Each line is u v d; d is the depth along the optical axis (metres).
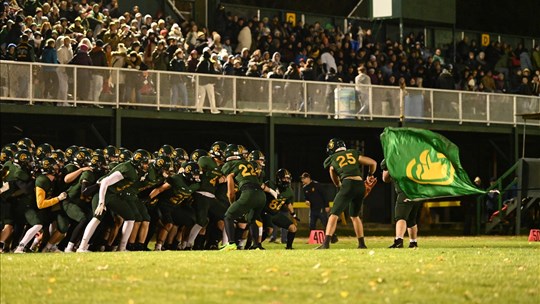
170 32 54.97
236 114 53.47
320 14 71.12
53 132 57.72
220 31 61.94
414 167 36.00
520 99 62.81
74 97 48.81
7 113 48.16
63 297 18.86
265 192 38.44
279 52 60.97
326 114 56.12
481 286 20.80
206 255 28.72
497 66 72.12
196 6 66.94
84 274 22.48
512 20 85.44
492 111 61.59
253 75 54.75
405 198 35.44
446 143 36.47
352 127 57.53
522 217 58.56
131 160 34.88
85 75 49.06
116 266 24.22
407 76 63.34
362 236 35.06
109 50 50.91
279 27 63.84
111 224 35.44
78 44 51.03
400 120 58.28
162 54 52.12
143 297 18.78
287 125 56.03
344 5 72.56
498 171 71.38
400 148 36.38
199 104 52.25
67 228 35.03
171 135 60.88
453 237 52.62
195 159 38.19
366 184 35.78
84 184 34.56
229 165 35.94
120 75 50.06
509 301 18.72
